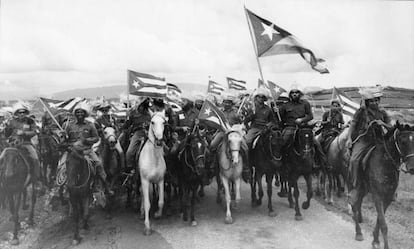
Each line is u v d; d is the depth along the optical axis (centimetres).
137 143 1012
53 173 1320
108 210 1009
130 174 1021
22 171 866
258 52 1077
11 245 828
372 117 788
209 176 1052
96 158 921
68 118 1195
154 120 883
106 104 1248
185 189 976
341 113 1260
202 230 902
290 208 1066
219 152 988
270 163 994
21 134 934
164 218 1003
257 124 1089
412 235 816
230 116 1165
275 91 1634
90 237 866
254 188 1088
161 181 945
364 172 748
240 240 830
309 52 1063
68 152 837
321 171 1168
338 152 1036
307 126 938
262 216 998
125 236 870
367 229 862
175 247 799
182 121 1182
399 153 687
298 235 847
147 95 1173
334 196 1188
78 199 844
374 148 738
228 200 965
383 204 736
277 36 1077
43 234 892
